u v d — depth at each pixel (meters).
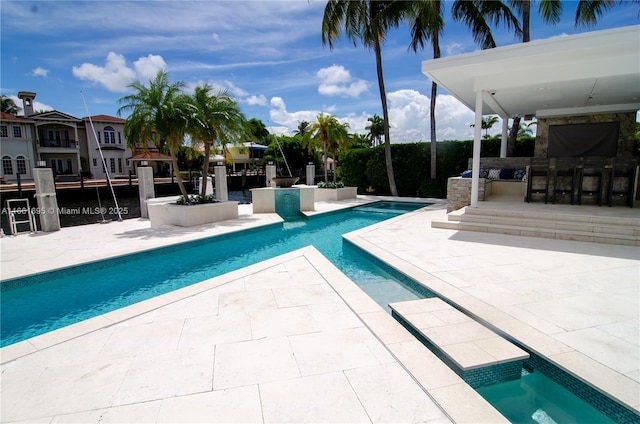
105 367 2.75
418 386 2.44
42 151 29.42
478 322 3.41
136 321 3.57
